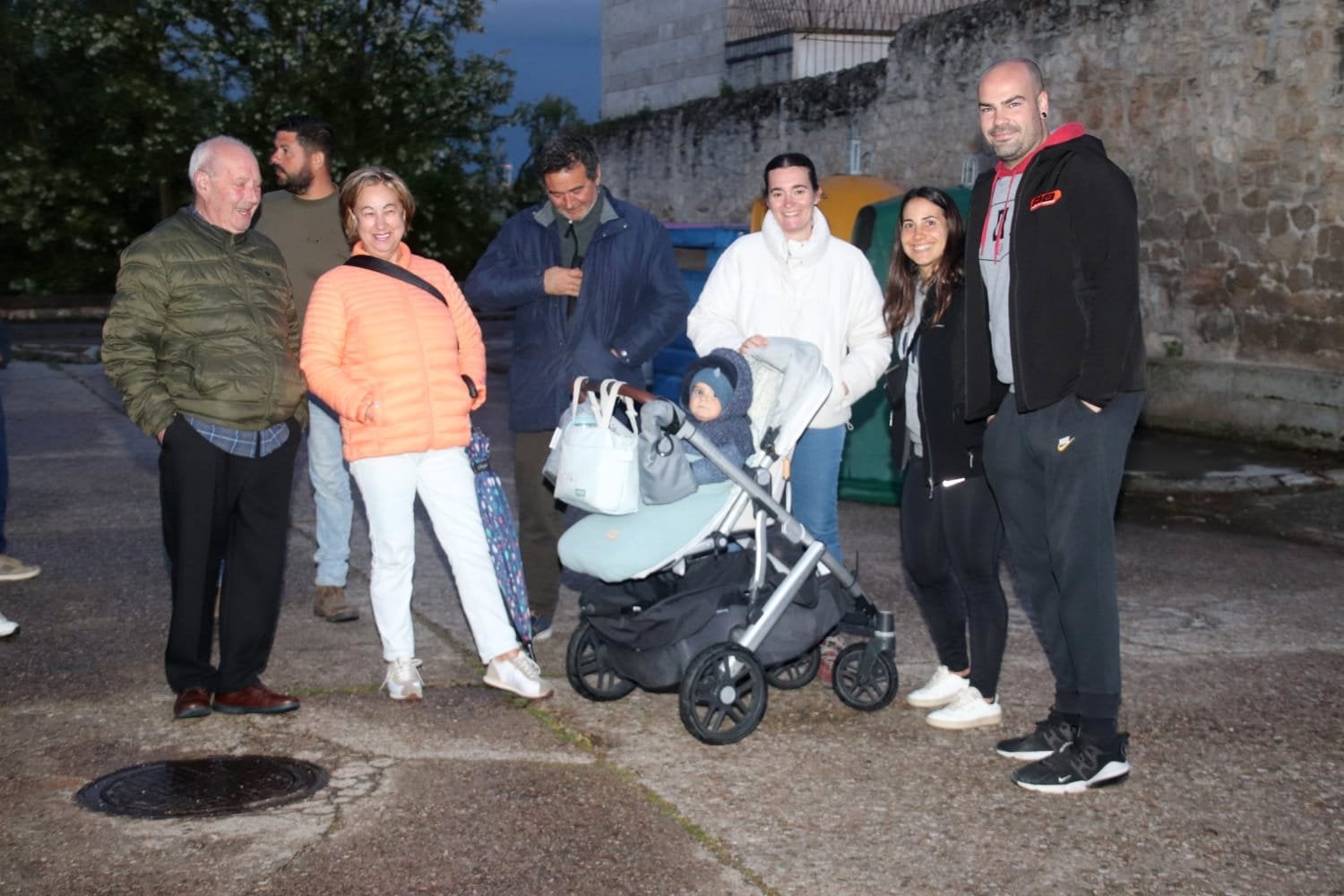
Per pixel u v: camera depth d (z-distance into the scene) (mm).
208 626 4949
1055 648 4570
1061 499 4270
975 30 14875
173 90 24703
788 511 4957
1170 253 12461
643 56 24562
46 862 3771
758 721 4762
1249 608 6656
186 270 4668
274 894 3604
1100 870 3811
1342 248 11078
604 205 5750
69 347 19156
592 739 4773
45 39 24922
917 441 4879
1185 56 12164
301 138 5871
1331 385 11062
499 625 5164
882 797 4293
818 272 5285
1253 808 4242
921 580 5000
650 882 3699
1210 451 11227
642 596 4828
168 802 4180
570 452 4809
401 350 4926
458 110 25469
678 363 9984
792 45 20250
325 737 4762
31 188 25109
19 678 5359
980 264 4438
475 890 3643
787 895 3639
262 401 4762
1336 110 11023
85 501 8945
